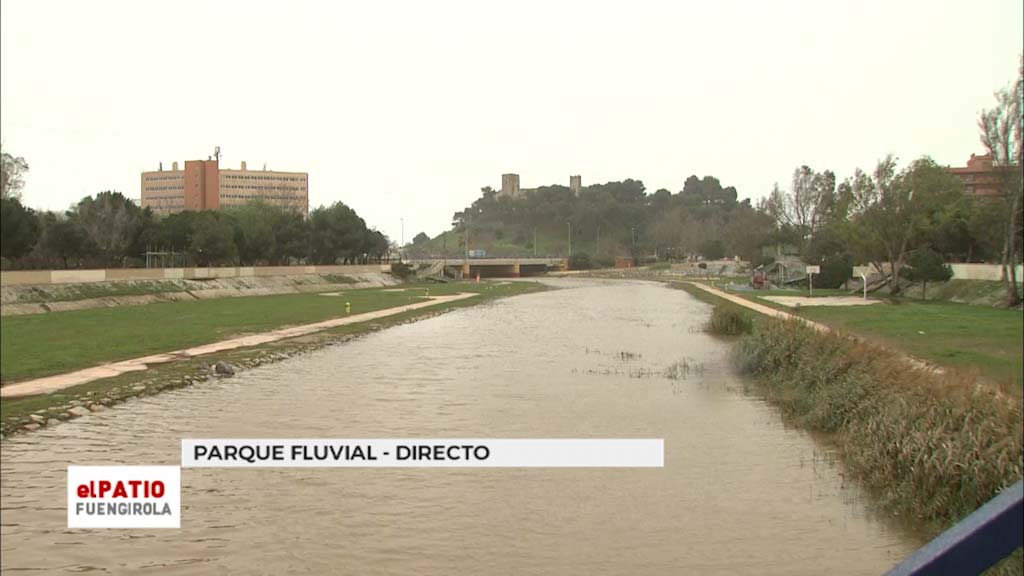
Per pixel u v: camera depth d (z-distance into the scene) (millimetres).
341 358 32594
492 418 20219
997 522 2234
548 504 13203
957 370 18172
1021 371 23125
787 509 12875
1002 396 14070
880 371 18969
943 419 13820
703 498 13461
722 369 29172
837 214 82938
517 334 43438
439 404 22203
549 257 184125
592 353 34500
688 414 20750
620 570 10367
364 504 13203
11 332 40438
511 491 13930
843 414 18547
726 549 11109
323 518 12477
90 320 48219
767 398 23094
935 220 70312
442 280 132875
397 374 28078
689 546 11211
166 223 80812
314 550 11078
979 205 66000
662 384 25812
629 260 190000
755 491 13867
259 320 49125
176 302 66875
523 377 27359
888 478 13688
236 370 28578
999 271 59594
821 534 11680
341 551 11039
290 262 107312
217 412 20984
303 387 25172
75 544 11305
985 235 61344
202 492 13852
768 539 11500
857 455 15203
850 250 84438
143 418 20172
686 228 192750
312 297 77938
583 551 11039
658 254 199625
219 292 75375
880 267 77312
